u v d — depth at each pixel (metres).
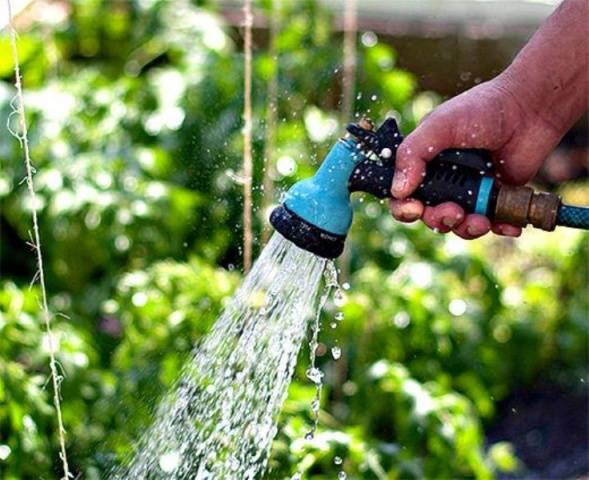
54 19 5.97
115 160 5.02
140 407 3.77
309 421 3.64
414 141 2.78
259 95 5.23
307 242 2.72
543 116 2.94
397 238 5.18
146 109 5.34
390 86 5.50
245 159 3.82
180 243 4.92
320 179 2.76
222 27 6.12
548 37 2.94
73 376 3.88
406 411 4.13
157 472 3.04
